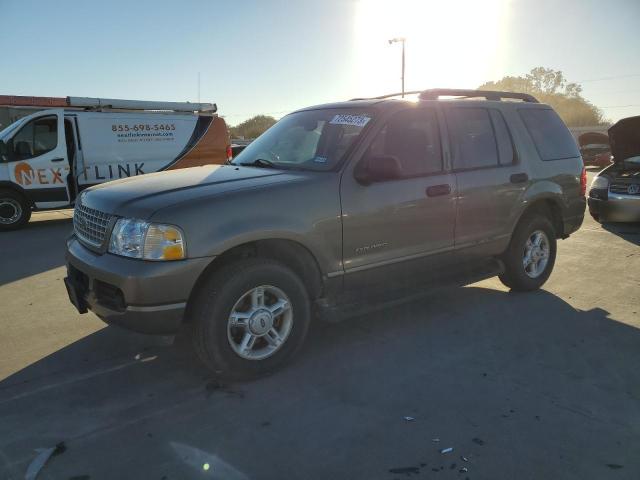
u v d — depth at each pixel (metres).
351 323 4.62
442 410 3.16
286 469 2.61
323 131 4.32
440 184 4.38
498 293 5.48
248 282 3.40
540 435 2.89
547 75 86.56
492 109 5.05
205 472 2.59
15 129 10.32
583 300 5.24
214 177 3.84
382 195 4.01
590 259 6.95
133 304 3.16
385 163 3.75
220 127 13.16
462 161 4.65
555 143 5.57
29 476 2.57
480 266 5.00
